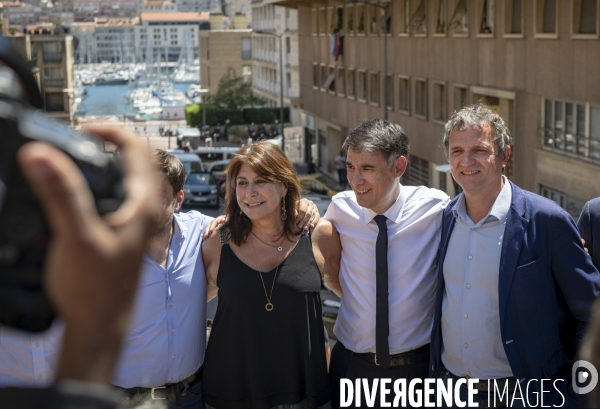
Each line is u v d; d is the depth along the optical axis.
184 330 3.76
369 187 3.81
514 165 24.67
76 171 0.72
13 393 0.71
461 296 3.63
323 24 47.34
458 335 3.65
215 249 3.86
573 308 3.53
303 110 54.00
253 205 3.68
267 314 3.71
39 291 0.75
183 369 3.78
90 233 0.71
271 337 3.72
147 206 0.77
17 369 3.46
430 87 31.50
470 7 27.27
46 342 3.44
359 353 4.02
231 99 79.00
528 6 23.12
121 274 0.73
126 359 3.67
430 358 3.79
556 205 3.56
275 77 81.06
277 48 78.94
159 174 3.62
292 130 70.00
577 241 3.52
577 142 21.55
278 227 3.79
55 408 0.71
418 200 3.94
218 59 98.75
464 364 3.65
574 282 3.49
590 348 1.13
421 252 3.91
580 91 20.62
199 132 76.38
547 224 3.50
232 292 3.71
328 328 7.77
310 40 50.53
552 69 22.05
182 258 3.77
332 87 46.34
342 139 44.19
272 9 81.12
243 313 3.71
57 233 0.71
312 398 3.76
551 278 3.54
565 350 3.69
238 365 3.74
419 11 32.16
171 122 100.94
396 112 35.72
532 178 23.89
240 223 3.76
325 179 29.91
